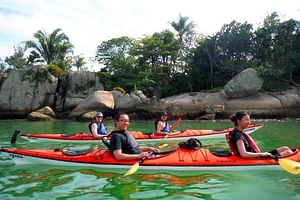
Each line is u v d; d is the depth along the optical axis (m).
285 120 20.91
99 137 10.53
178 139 11.05
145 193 4.75
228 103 23.33
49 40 35.41
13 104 28.72
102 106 24.16
